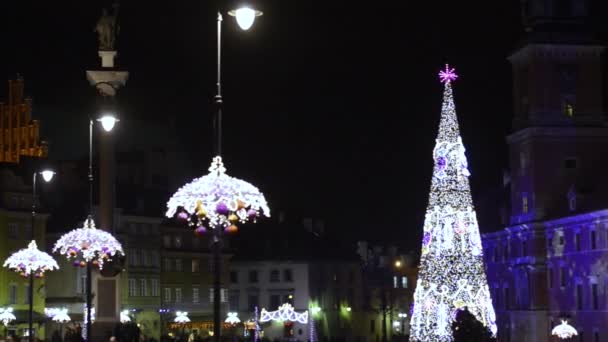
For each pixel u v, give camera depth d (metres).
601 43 132.50
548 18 133.50
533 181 132.62
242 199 37.69
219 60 39.22
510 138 138.25
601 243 116.62
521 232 135.75
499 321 144.25
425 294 99.75
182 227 144.88
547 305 130.75
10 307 112.44
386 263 180.62
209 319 148.38
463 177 99.81
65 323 117.94
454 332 48.53
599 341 116.69
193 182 38.00
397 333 160.25
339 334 163.25
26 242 118.31
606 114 133.12
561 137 132.50
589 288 119.31
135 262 134.38
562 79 133.12
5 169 116.81
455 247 99.06
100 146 56.19
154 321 136.50
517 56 136.50
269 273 160.75
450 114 100.12
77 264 54.62
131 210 134.75
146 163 144.88
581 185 131.25
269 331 157.38
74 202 127.44
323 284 161.38
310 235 165.00
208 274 149.00
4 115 132.12
